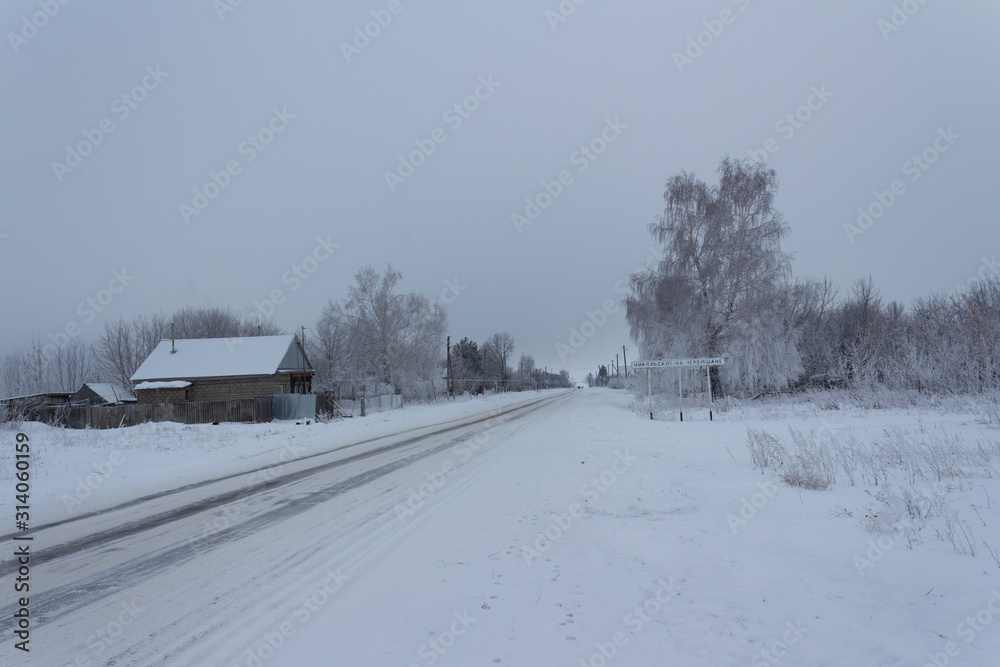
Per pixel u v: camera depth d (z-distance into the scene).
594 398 56.97
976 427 13.15
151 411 28.30
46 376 45.47
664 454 12.33
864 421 16.62
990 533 5.10
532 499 8.38
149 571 5.43
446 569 5.23
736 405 27.55
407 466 12.48
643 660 3.32
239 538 6.61
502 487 9.49
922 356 23.39
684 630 3.69
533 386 127.00
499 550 5.79
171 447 16.92
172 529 7.17
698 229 30.72
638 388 32.44
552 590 4.58
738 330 28.64
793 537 5.52
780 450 10.05
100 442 18.09
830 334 34.25
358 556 5.75
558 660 3.40
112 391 38.28
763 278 28.34
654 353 31.05
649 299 30.86
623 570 4.95
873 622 3.60
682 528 6.21
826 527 5.77
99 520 7.79
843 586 4.21
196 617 4.26
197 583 5.04
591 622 3.92
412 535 6.52
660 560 5.15
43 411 27.31
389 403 42.78
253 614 4.29
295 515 7.79
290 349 37.38
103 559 5.89
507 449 15.11
